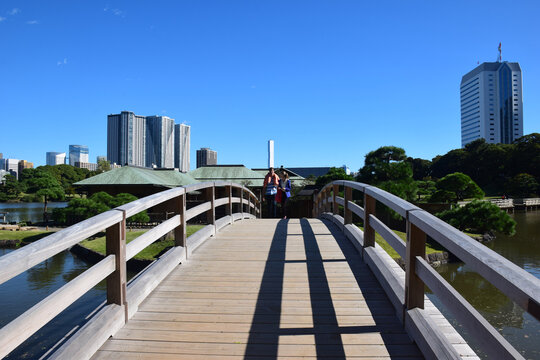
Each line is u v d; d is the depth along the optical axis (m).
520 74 131.25
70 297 2.18
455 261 19.00
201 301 3.35
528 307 1.29
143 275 3.57
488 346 1.64
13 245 23.88
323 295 3.49
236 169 39.38
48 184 40.34
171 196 4.07
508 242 24.86
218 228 6.73
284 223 8.08
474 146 78.06
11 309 11.48
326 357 2.40
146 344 2.57
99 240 21.34
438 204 30.72
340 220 6.96
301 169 94.94
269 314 3.07
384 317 3.00
